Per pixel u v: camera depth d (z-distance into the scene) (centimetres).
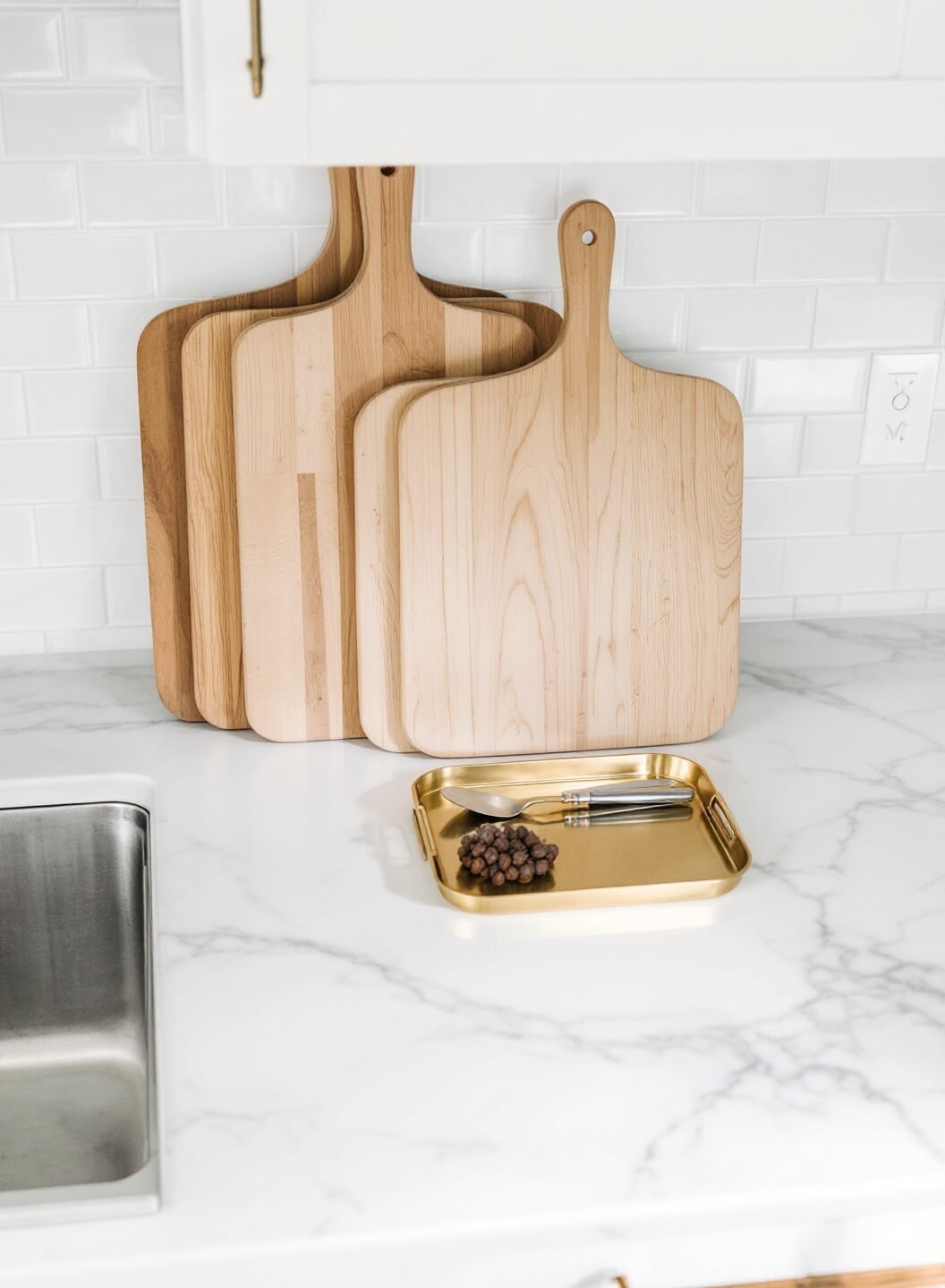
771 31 94
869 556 165
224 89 90
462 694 137
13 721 143
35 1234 84
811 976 107
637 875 120
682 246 147
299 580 137
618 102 95
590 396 130
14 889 136
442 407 128
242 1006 103
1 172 134
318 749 141
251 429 131
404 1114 93
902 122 98
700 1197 87
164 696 144
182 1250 83
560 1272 88
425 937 111
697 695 141
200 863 121
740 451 135
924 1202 89
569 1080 96
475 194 141
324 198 140
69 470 147
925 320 154
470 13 91
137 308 142
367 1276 85
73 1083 135
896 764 139
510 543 133
